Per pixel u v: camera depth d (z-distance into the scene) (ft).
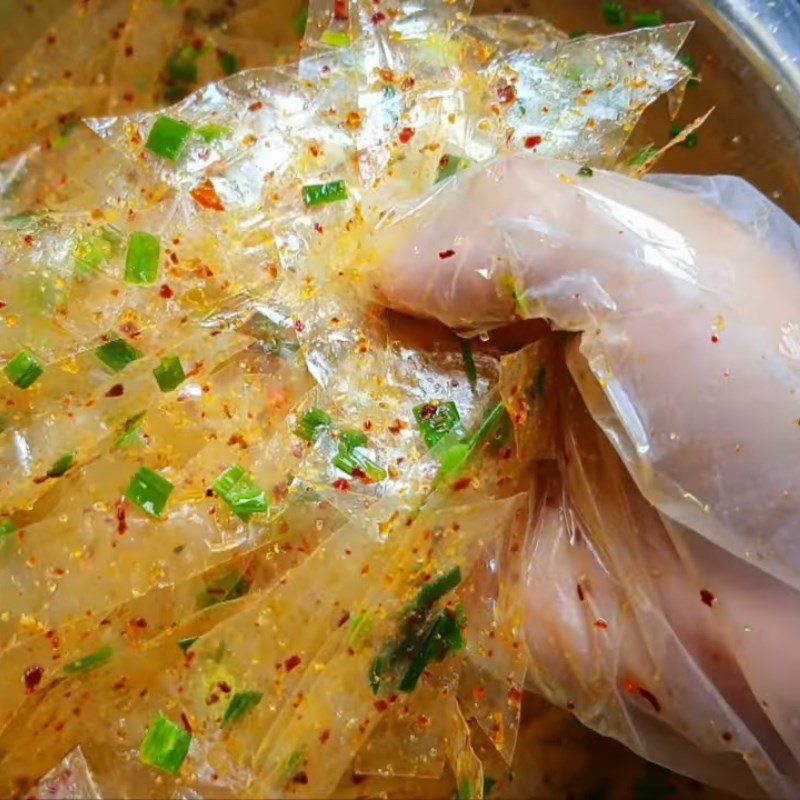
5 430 0.59
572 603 0.57
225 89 0.68
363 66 0.65
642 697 0.56
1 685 0.56
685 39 0.66
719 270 0.54
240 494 0.57
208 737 0.56
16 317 0.61
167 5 0.74
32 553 0.56
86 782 0.55
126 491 0.57
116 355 0.60
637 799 0.64
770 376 0.51
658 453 0.52
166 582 0.57
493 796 0.62
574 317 0.54
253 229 0.62
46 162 0.72
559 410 0.59
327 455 0.58
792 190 0.63
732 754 0.57
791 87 0.64
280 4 0.73
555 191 0.56
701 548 0.54
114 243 0.63
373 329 0.61
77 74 0.74
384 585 0.56
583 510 0.58
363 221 0.60
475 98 0.64
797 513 0.51
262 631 0.56
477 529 0.57
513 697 0.57
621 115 0.64
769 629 0.53
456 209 0.57
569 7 0.69
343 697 0.56
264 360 0.61
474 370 0.60
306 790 0.55
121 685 0.57
